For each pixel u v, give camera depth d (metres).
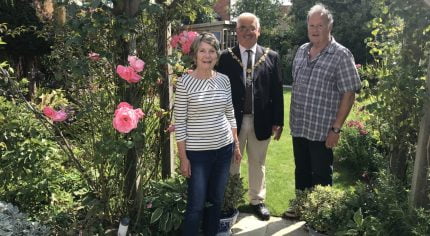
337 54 3.08
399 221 2.57
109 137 2.59
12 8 5.89
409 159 3.26
